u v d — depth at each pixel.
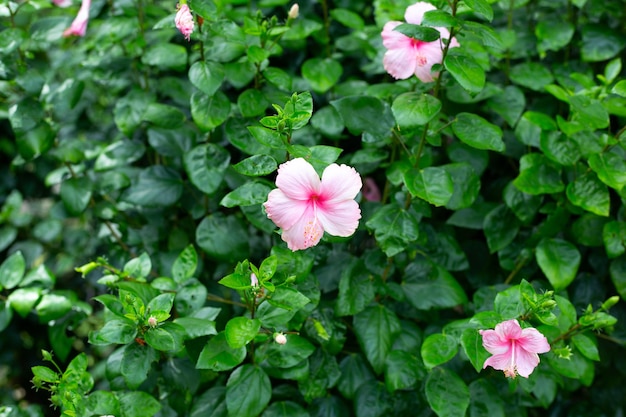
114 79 1.07
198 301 0.86
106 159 1.04
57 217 1.06
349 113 0.89
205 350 0.81
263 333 0.85
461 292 0.93
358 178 0.77
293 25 1.01
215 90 0.89
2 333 1.23
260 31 0.91
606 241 0.93
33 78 0.99
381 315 0.92
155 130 1.00
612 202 1.01
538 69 1.02
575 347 0.91
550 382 0.93
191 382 0.88
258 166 0.80
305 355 0.84
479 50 0.97
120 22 1.02
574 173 0.94
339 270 0.95
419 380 0.90
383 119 0.89
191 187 1.02
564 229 0.99
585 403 1.04
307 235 0.78
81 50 1.12
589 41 1.04
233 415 0.83
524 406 0.95
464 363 0.93
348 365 0.94
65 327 1.00
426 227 0.98
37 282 0.98
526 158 0.94
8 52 0.96
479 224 0.99
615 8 1.06
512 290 0.81
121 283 0.85
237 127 0.92
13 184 1.30
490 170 1.09
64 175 1.05
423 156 0.92
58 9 1.22
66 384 0.80
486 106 1.03
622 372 1.02
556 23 1.05
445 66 0.83
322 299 0.96
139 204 0.99
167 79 1.06
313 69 1.01
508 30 1.02
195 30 0.89
